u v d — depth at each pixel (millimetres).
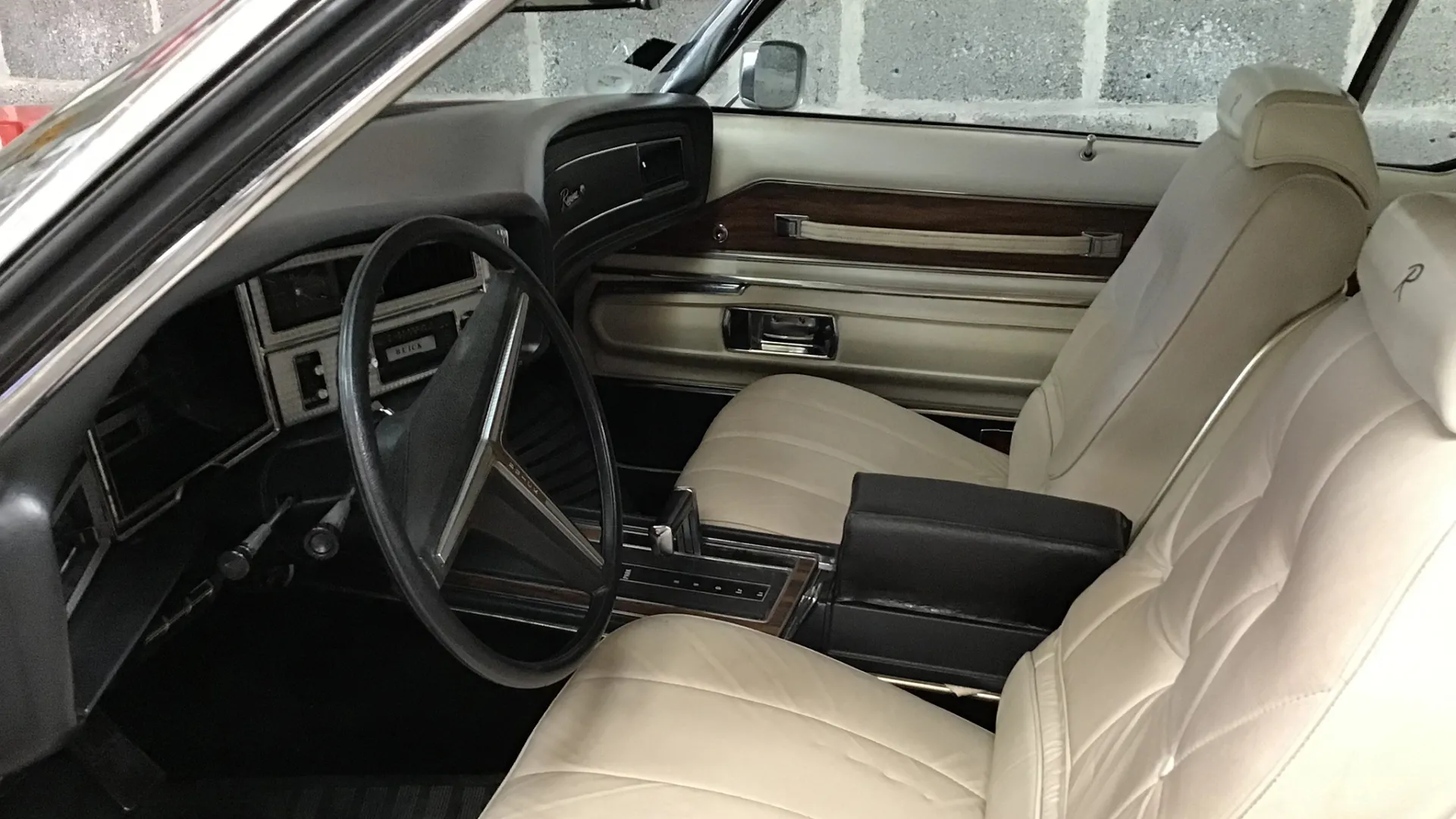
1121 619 1031
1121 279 1468
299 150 646
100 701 1282
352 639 1568
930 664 1273
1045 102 2217
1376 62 1709
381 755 1399
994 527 1177
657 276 1946
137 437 1079
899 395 1918
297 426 1292
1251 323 1139
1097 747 930
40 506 748
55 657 782
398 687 1503
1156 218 1412
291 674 1515
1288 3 2041
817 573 1341
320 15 614
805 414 1688
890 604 1249
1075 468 1318
